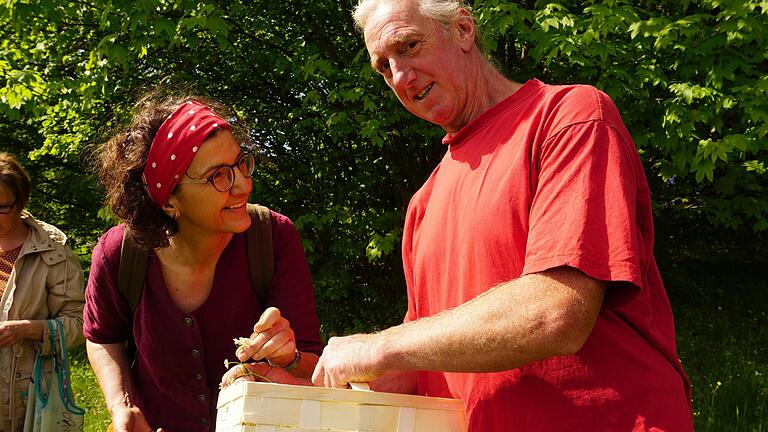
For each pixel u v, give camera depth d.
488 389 1.59
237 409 1.46
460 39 1.81
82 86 6.73
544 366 1.52
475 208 1.62
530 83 1.70
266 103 7.86
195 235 2.11
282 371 1.98
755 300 8.61
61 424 3.44
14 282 3.54
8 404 3.44
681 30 5.00
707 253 9.98
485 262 1.58
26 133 10.42
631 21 5.21
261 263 2.22
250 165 2.08
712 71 5.12
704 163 5.07
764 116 4.81
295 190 7.67
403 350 1.49
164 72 7.60
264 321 1.90
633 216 1.43
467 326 1.41
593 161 1.45
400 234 7.10
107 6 5.77
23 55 7.41
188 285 2.19
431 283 1.79
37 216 10.50
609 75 5.50
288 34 7.51
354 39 6.95
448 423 1.58
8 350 3.45
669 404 1.46
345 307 8.03
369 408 1.50
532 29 5.34
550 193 1.46
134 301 2.22
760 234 9.70
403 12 1.77
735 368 6.01
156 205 2.05
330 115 6.74
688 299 8.70
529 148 1.56
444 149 7.21
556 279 1.38
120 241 2.21
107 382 2.27
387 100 6.38
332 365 1.63
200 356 2.19
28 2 6.25
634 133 5.46
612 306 1.42
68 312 3.61
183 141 1.96
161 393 2.26
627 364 1.48
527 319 1.37
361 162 7.48
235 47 7.38
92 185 9.41
